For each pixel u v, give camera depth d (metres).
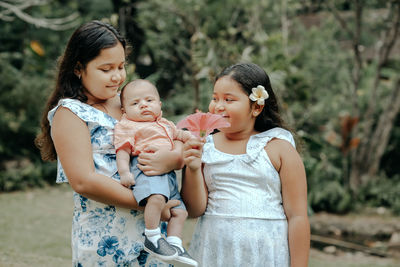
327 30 11.29
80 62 1.93
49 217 7.00
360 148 9.82
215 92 2.20
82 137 1.89
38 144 2.18
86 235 1.92
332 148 9.99
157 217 1.87
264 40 8.77
